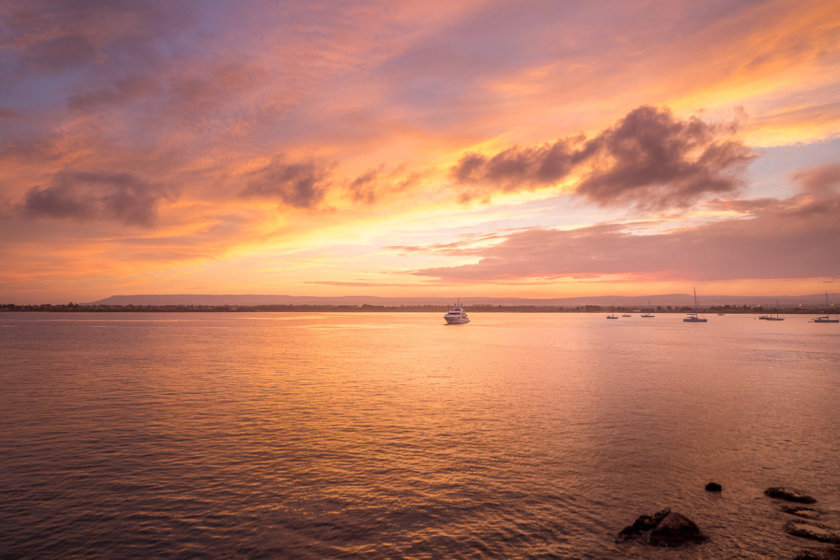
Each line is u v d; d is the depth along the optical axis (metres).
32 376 48.09
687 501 18.30
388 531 16.06
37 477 20.34
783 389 41.69
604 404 34.91
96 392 39.19
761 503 18.12
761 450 24.17
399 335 128.62
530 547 15.13
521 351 80.12
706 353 77.25
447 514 17.22
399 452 23.67
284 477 20.47
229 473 20.88
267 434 26.67
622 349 85.00
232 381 45.44
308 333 136.50
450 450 24.03
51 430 27.31
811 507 17.75
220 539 15.57
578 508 17.73
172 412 31.86
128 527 16.25
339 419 30.08
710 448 24.44
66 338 107.06
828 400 36.59
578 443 25.20
